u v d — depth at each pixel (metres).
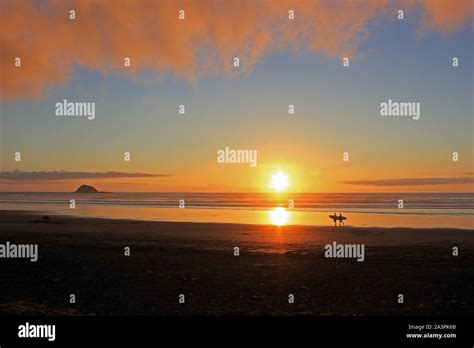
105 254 17.86
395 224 29.03
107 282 13.66
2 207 51.06
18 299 12.08
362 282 13.62
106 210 45.41
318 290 12.84
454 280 13.80
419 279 13.95
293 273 14.73
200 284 13.45
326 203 58.12
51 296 12.34
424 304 11.67
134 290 12.86
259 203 60.47
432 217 34.53
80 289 12.96
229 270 15.13
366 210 43.50
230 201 68.25
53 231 24.97
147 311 11.23
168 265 15.90
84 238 22.09
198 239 21.78
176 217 35.75
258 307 11.51
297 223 30.45
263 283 13.55
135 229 26.05
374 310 11.27
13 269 15.30
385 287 13.10
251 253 18.08
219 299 12.10
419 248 18.97
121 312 11.17
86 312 11.18
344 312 11.16
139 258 17.09
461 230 24.84
